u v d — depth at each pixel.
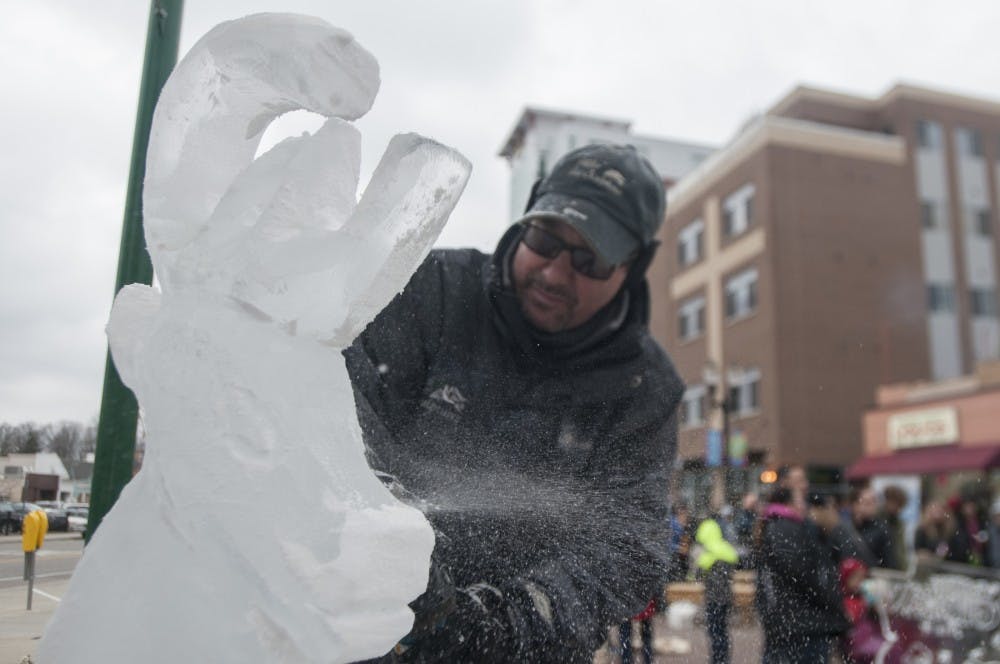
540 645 1.02
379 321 1.56
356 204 0.59
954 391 16.88
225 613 0.55
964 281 21.06
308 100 0.60
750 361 19.38
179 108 0.62
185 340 0.58
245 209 0.60
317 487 0.56
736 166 20.41
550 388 1.63
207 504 0.56
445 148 0.58
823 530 3.68
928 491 16.22
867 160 20.17
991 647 5.04
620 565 1.36
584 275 1.64
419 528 0.60
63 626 0.60
